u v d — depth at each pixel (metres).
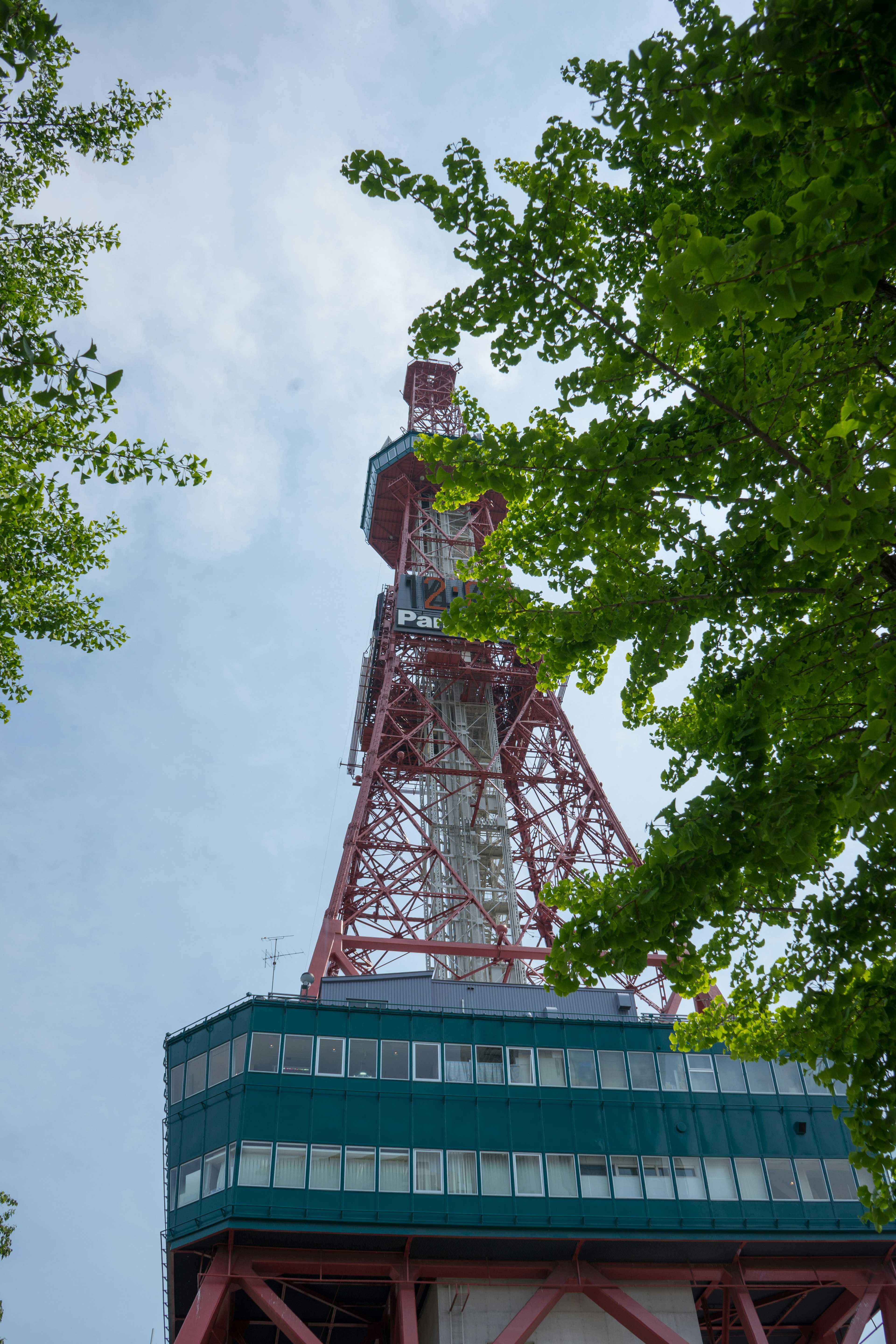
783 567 14.95
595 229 16.98
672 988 17.78
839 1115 15.12
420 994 49.75
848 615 13.55
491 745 79.88
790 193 12.66
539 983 56.47
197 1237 39.78
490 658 81.94
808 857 12.51
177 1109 43.62
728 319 13.56
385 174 15.01
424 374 112.75
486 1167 42.47
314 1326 46.75
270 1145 41.25
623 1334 42.16
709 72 10.64
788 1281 44.72
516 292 15.24
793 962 16.98
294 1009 45.09
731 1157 44.75
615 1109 45.03
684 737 18.14
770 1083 47.16
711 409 14.61
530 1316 40.47
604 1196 42.72
